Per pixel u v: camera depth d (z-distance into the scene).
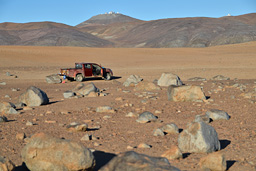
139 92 17.64
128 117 10.10
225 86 20.11
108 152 5.95
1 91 19.44
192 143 6.15
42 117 10.13
